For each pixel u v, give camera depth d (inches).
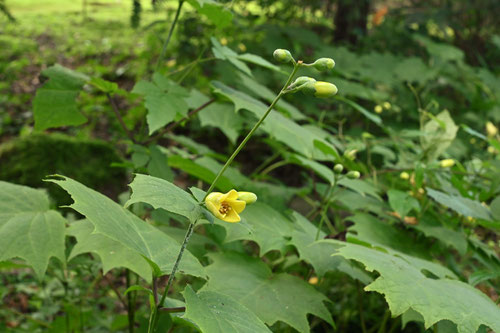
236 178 129.8
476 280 93.7
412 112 238.7
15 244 77.2
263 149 276.4
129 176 215.0
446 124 128.3
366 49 312.0
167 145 271.4
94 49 371.2
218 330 56.2
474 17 336.5
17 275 165.8
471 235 126.9
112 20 453.1
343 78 243.6
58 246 80.3
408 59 257.0
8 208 81.7
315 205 133.2
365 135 142.8
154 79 104.3
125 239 62.9
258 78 235.1
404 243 113.1
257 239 92.9
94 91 313.9
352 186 113.0
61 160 208.5
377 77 243.3
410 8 346.6
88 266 113.3
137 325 146.0
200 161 128.6
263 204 104.3
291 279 91.1
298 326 81.7
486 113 251.0
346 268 95.7
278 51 63.0
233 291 85.2
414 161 132.8
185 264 67.6
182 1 112.8
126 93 114.3
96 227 59.4
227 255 94.6
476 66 339.0
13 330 130.9
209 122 133.6
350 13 318.0
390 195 110.3
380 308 143.0
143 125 114.8
